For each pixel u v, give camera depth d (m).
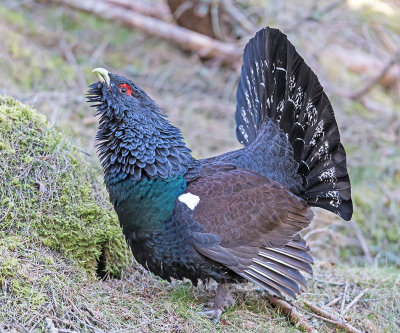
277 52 9.14
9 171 8.41
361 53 19.66
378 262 12.37
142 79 16.83
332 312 8.95
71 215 8.47
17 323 6.88
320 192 9.25
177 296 8.54
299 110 9.06
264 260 7.87
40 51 15.80
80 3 17.80
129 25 17.91
